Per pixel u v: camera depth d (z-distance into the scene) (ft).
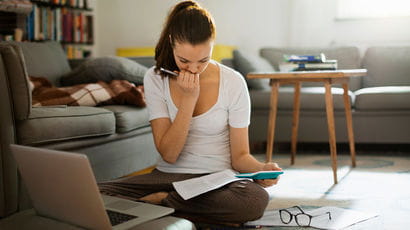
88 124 6.87
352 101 11.16
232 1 15.58
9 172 5.60
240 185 5.12
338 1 14.47
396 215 5.87
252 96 11.46
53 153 3.88
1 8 11.09
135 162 8.40
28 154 4.17
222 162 5.59
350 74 8.11
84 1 15.89
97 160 7.29
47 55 9.91
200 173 5.49
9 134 5.61
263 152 11.78
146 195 5.50
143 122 8.46
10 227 4.28
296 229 5.28
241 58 11.94
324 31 14.67
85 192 3.83
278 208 6.30
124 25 17.08
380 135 10.91
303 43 14.93
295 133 9.87
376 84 12.59
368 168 9.23
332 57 13.09
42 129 6.06
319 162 10.10
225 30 15.74
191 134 5.65
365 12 14.26
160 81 5.72
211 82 5.62
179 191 4.82
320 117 11.20
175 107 5.61
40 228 4.21
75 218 4.15
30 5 12.01
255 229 5.31
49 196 4.27
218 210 5.02
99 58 9.35
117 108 7.93
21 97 5.72
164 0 16.58
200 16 4.91
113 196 5.20
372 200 6.69
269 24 15.24
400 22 13.93
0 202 5.54
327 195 7.06
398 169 9.03
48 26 14.05
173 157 5.47
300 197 6.95
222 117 5.61
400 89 10.88
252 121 11.60
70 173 3.84
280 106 11.30
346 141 11.13
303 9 14.83
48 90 7.93
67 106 7.36
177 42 4.94
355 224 5.46
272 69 13.07
